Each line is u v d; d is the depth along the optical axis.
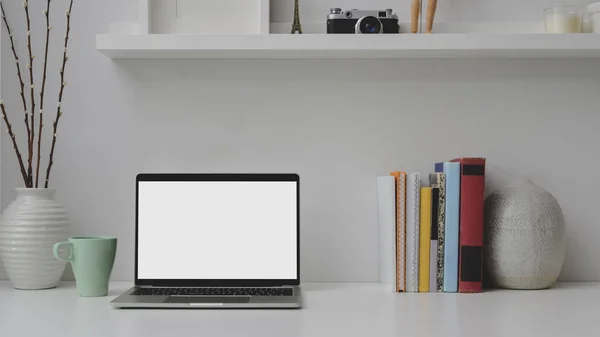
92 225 1.61
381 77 1.62
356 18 1.52
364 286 1.54
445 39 1.46
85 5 1.62
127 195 1.62
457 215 1.46
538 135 1.63
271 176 1.47
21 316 1.20
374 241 1.62
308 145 1.62
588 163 1.63
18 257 1.45
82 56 1.62
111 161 1.62
